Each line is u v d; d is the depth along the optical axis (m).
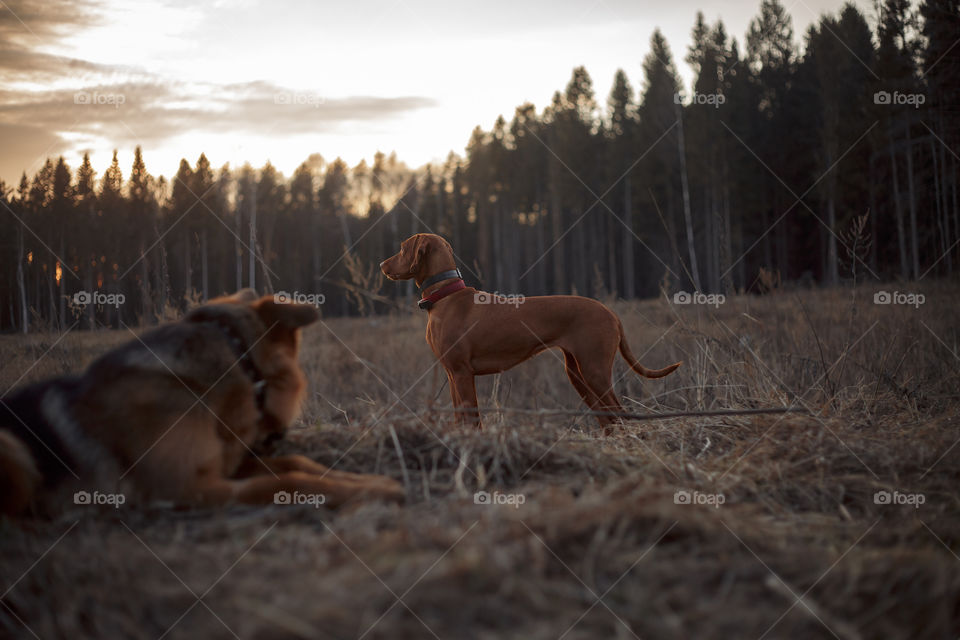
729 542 2.09
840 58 24.98
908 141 21.44
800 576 1.92
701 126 28.22
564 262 39.97
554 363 8.36
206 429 2.55
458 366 4.94
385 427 3.17
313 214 35.25
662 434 3.85
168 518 2.40
